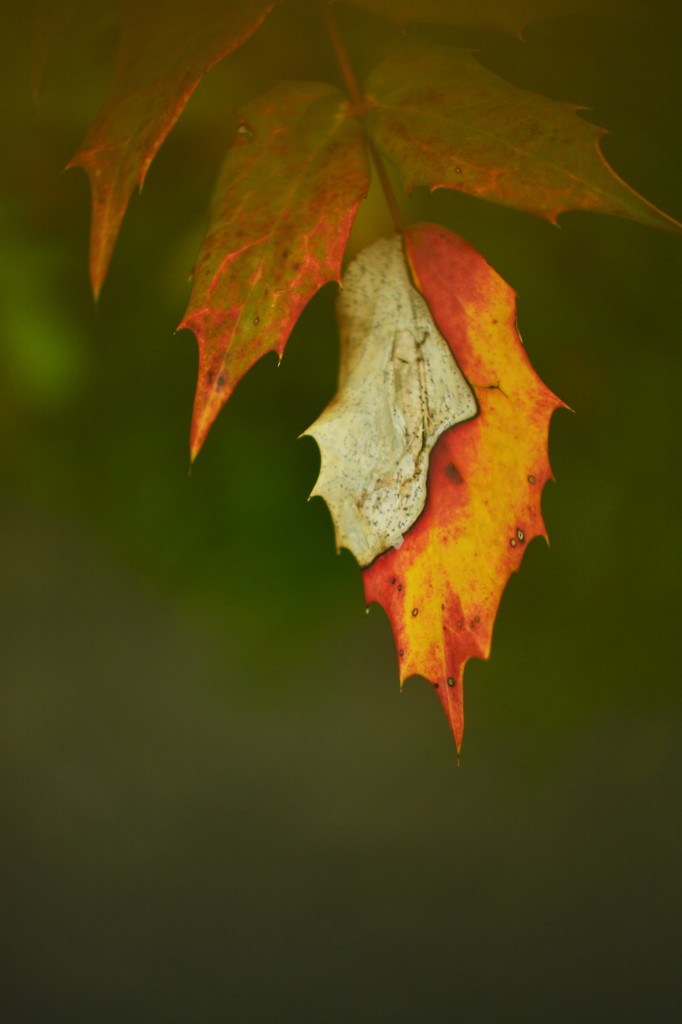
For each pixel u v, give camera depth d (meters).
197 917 1.67
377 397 0.59
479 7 0.65
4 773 1.77
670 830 1.59
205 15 0.60
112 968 1.61
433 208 0.76
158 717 1.76
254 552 0.92
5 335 0.84
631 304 0.81
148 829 1.75
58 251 0.82
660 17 0.67
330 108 0.60
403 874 1.68
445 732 1.55
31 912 1.67
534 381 0.59
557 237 0.79
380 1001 1.54
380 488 0.59
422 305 0.60
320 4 0.64
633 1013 1.51
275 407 0.89
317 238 0.59
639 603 0.89
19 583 1.65
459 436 0.59
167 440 0.91
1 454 0.92
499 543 0.59
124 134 0.60
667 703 0.92
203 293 0.59
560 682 0.92
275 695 1.00
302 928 1.64
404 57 0.60
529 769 1.00
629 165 0.71
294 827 1.72
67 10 0.64
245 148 0.60
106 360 0.88
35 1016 1.54
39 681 1.76
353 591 0.94
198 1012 1.53
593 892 1.65
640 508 0.87
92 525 0.95
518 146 0.60
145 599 1.56
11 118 0.72
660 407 0.84
